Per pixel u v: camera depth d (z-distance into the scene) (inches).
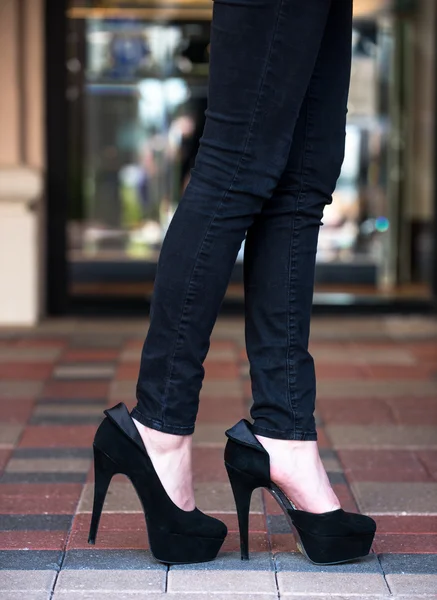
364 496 91.8
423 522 84.0
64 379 149.0
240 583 68.6
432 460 104.9
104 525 81.6
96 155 222.5
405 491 93.5
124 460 70.8
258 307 73.0
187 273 68.6
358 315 223.8
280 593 66.9
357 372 156.3
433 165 227.5
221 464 102.0
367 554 74.0
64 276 217.6
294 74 67.2
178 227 69.2
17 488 93.7
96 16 218.4
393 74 232.4
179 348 69.7
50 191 214.7
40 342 184.1
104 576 69.9
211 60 68.6
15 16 201.9
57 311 218.1
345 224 232.4
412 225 229.8
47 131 213.3
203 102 227.3
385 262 229.1
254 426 73.0
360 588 68.1
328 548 71.7
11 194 197.8
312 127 72.0
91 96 221.3
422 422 122.3
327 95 72.2
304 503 72.3
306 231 72.7
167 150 226.4
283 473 72.1
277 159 68.6
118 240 221.8
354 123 235.5
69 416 124.6
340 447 110.2
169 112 226.1
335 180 73.5
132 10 220.1
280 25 66.2
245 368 159.2
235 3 66.2
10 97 204.4
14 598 65.8
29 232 201.3
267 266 72.5
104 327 204.5
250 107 67.3
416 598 66.4
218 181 68.4
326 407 130.5
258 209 69.6
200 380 71.2
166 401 70.4
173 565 72.1
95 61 220.4
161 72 224.5
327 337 193.5
